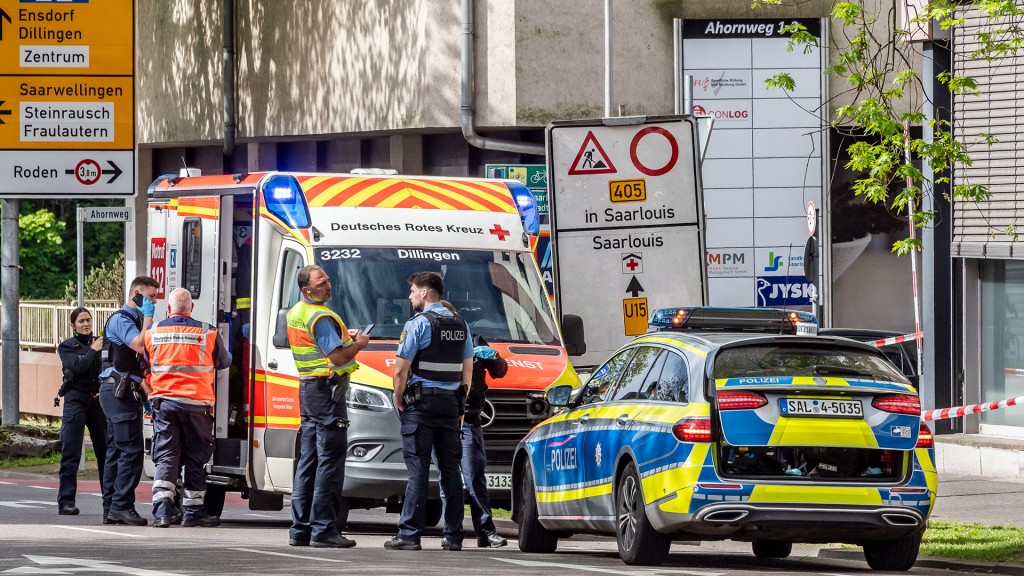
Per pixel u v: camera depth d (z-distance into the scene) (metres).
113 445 47.19
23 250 165.75
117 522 47.03
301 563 33.00
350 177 47.28
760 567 36.22
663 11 74.62
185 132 95.44
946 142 42.69
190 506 47.38
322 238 45.34
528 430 44.03
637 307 51.88
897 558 34.69
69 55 72.56
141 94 100.56
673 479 32.81
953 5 44.53
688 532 32.94
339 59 81.62
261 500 47.19
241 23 90.00
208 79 92.75
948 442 60.12
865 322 77.00
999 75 58.31
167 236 51.59
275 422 44.62
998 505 49.69
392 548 38.53
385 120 78.00
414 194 47.53
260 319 45.31
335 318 38.62
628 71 74.38
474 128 74.56
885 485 32.88
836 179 76.19
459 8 74.31
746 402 32.69
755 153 75.44
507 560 35.50
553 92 73.69
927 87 60.91
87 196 72.94
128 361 46.84
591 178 51.78
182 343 46.38
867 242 76.62
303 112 84.81
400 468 42.53
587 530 37.38
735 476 32.56
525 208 49.16
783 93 75.25
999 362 60.62
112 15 72.88
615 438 35.47
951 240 60.81
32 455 76.88
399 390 38.44
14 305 77.31
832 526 32.66
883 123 42.28
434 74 74.62
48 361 97.44
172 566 31.80
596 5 73.94
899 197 42.34
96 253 171.50
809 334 36.16
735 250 75.62
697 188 52.12
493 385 43.69
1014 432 59.94
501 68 73.56
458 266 46.34
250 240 51.00
